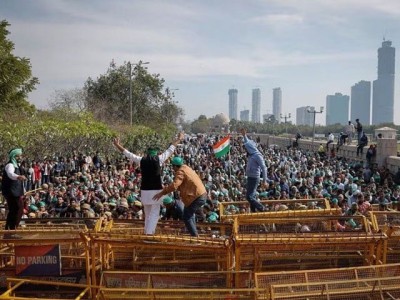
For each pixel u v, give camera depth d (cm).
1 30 4312
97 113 6316
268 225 1066
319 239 919
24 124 3375
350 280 861
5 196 1062
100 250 957
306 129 13462
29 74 4366
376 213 1162
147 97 7556
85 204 1670
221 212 1262
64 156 3662
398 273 902
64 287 943
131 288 866
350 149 4759
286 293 848
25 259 929
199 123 15862
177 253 1000
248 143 1295
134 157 1062
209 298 861
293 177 2986
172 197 1565
